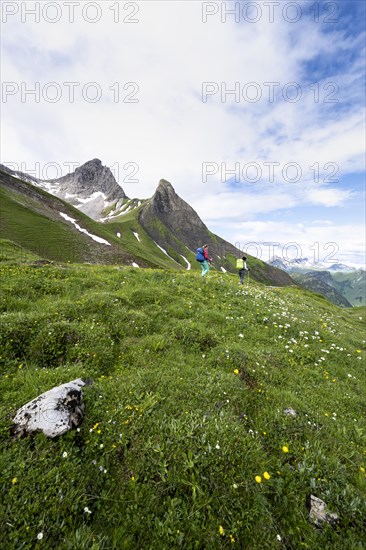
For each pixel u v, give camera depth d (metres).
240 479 4.36
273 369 8.41
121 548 3.43
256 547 3.65
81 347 7.83
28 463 4.10
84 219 119.62
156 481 4.30
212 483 4.23
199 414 5.62
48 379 6.29
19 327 8.01
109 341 8.45
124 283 14.82
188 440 4.84
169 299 12.84
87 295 11.83
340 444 5.78
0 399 5.55
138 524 3.69
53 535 3.35
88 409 5.50
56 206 119.44
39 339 7.74
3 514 3.36
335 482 4.63
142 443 4.82
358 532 3.99
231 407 6.18
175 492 4.16
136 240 188.75
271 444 5.44
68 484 3.93
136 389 6.29
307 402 7.18
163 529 3.63
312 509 4.21
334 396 7.90
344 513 4.19
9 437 4.54
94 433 4.96
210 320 11.42
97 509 3.86
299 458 5.14
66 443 4.59
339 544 3.79
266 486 4.39
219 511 3.93
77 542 3.29
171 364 7.79
